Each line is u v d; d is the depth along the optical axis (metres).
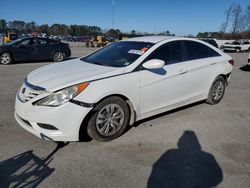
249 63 11.97
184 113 5.16
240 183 2.95
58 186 2.78
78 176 2.97
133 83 3.93
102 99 3.64
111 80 3.71
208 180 2.99
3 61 12.01
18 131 4.04
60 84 3.43
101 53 4.82
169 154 3.52
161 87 4.34
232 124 4.70
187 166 3.25
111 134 3.83
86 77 3.59
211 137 4.11
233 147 3.80
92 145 3.69
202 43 5.38
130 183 2.88
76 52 20.72
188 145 3.80
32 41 12.67
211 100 5.67
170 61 4.59
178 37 4.98
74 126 3.45
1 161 3.20
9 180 2.85
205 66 5.20
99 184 2.85
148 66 3.96
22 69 10.30
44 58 13.13
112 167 3.17
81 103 3.43
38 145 3.63
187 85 4.87
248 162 3.39
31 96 3.50
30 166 3.12
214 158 3.46
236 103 6.04
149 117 4.79
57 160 3.27
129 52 4.40
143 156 3.45
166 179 2.98
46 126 3.45
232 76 9.99
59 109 3.35
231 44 28.95
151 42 4.58
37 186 2.77
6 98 5.78
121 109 3.86
